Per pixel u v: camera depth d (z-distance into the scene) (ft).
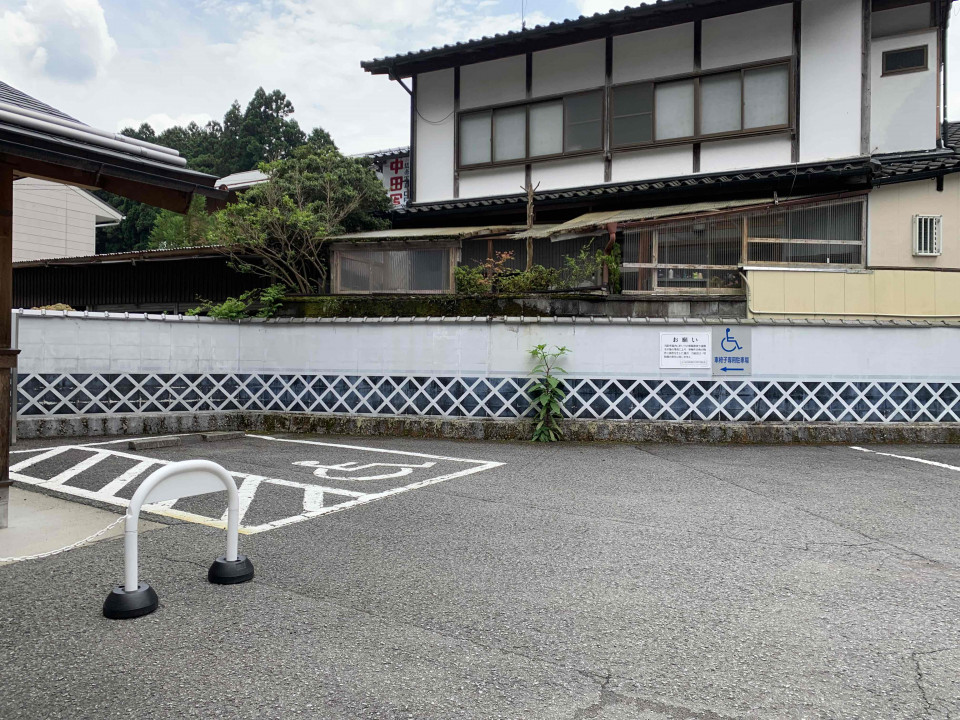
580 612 12.00
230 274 48.01
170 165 16.72
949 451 29.81
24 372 32.45
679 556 15.20
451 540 16.33
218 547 15.52
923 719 8.62
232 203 18.24
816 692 9.29
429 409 34.76
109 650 10.36
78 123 16.90
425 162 55.11
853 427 32.24
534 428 32.91
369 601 12.41
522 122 51.67
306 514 18.66
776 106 44.60
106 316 34.14
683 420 32.89
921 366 33.14
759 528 17.56
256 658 10.12
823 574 14.08
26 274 57.41
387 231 48.67
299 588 13.04
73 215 75.51
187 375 36.01
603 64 48.91
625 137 48.37
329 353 36.29
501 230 41.52
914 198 40.22
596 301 36.27
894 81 47.06
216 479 13.26
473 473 24.68
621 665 10.02
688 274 37.91
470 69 53.42
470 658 10.19
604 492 21.68
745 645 10.72
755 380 32.91
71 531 16.61
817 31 43.78
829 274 36.14
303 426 35.58
